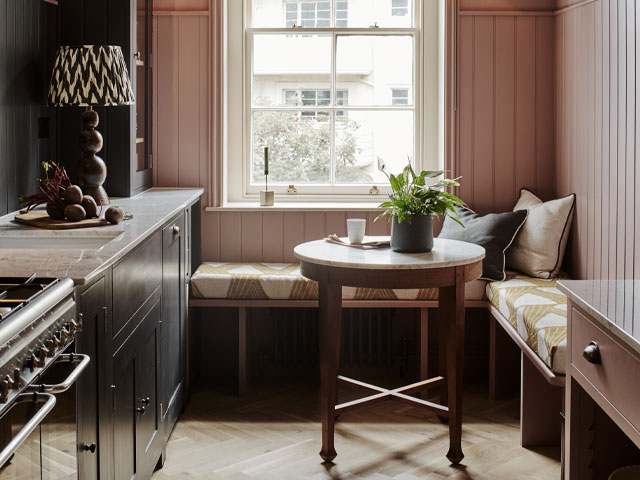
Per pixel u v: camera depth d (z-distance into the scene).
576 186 4.12
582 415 2.24
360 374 4.48
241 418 3.78
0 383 1.28
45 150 3.62
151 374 2.88
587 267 3.93
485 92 4.53
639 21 3.20
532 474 3.09
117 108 3.82
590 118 3.86
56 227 2.68
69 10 3.75
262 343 4.54
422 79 4.70
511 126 4.55
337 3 4.73
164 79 4.47
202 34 4.45
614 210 3.52
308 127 4.77
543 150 4.56
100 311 2.08
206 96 4.49
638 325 1.75
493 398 4.03
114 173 3.85
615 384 1.84
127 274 2.44
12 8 3.18
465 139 4.55
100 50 3.32
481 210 4.58
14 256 2.11
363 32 4.72
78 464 1.85
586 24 3.91
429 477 3.06
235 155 4.73
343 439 3.48
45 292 1.62
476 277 3.21
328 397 3.20
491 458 3.25
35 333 1.48
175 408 3.54
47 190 2.83
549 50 4.52
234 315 4.52
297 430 3.61
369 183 4.81
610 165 3.57
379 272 3.04
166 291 3.23
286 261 4.56
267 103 4.77
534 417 3.36
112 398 2.23
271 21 4.73
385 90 4.76
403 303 4.05
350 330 4.36
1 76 3.06
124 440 2.40
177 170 4.53
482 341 4.54
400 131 4.77
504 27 4.50
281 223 4.54
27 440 1.44
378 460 3.24
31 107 3.42
